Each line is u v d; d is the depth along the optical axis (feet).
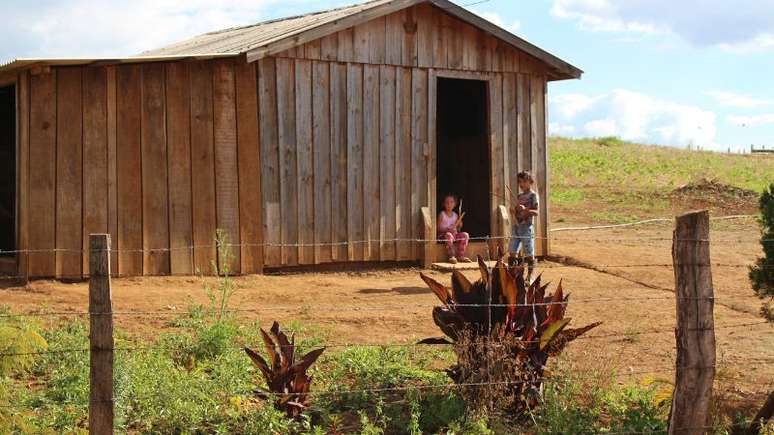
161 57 43.32
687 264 20.80
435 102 52.65
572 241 65.31
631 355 32.63
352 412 25.43
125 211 44.86
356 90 50.14
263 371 24.84
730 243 65.62
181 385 25.20
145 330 33.53
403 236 51.75
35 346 21.94
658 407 25.05
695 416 20.86
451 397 24.77
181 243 45.78
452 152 65.82
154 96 45.39
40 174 43.93
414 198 52.08
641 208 94.84
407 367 29.09
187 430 23.48
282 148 47.91
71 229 44.21
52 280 43.73
